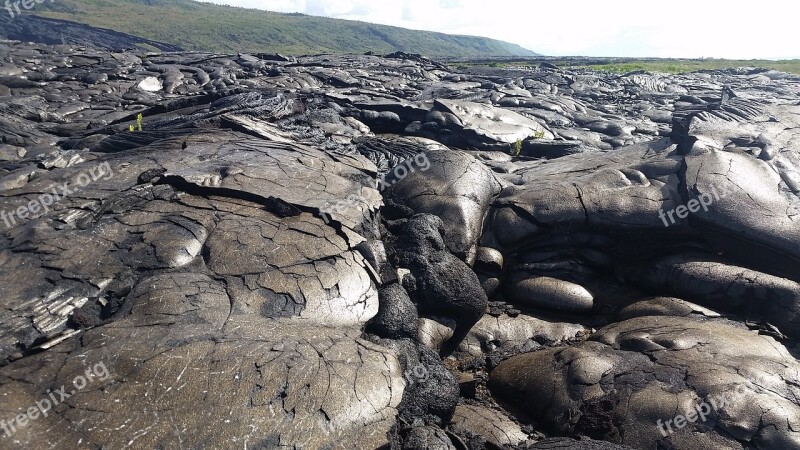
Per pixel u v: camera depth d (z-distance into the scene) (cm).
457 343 1116
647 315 1069
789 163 1297
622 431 764
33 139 1630
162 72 2938
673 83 3872
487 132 2011
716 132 1437
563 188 1318
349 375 692
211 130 1505
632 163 1420
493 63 6981
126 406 611
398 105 2130
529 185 1430
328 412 639
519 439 827
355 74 3130
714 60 7281
